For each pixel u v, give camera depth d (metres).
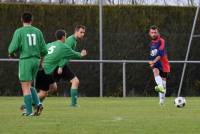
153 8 51.84
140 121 24.14
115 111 30.44
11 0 53.59
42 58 28.05
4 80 49.72
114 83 50.44
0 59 48.56
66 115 27.52
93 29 51.00
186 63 51.12
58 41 34.62
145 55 51.41
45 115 27.47
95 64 50.38
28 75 26.62
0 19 50.25
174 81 51.09
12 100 42.62
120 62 49.66
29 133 19.80
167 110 31.38
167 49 51.78
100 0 50.25
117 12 51.41
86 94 50.38
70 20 51.16
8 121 24.11
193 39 52.00
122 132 20.11
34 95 27.17
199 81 51.31
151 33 36.16
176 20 52.03
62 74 35.06
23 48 26.52
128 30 51.41
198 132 20.25
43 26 50.84
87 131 20.36
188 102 40.81
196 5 52.62
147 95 50.84
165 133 19.92
